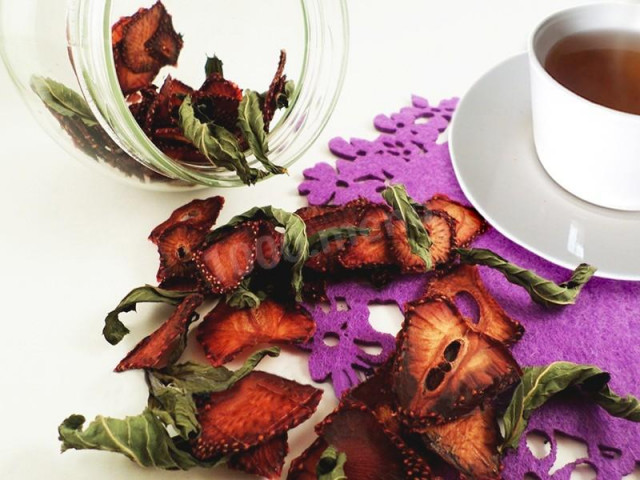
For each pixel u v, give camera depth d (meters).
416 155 0.32
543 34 0.29
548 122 0.28
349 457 0.23
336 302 0.28
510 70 0.33
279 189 0.31
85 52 0.26
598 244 0.28
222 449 0.23
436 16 0.40
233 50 0.33
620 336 0.27
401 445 0.23
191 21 0.34
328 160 0.32
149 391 0.25
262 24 0.34
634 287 0.28
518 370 0.24
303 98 0.31
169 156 0.29
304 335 0.26
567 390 0.25
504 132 0.31
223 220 0.30
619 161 0.27
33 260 0.29
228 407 0.24
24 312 0.28
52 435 0.25
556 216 0.29
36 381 0.26
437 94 0.35
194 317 0.27
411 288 0.28
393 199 0.28
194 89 0.31
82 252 0.29
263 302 0.27
